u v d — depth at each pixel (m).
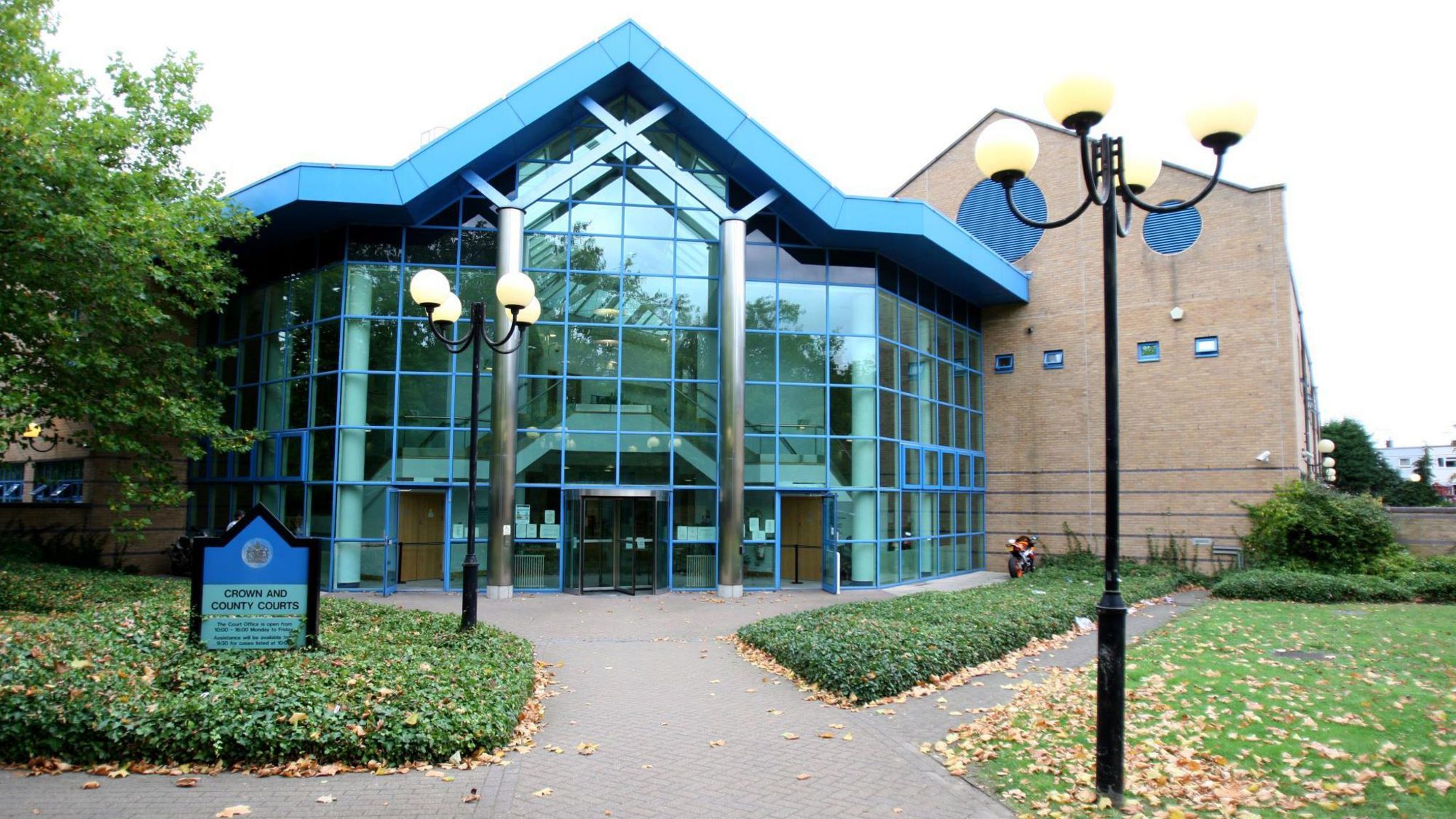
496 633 10.84
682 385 19.22
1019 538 22.75
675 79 18.56
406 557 19.72
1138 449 22.78
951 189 26.31
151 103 16.16
